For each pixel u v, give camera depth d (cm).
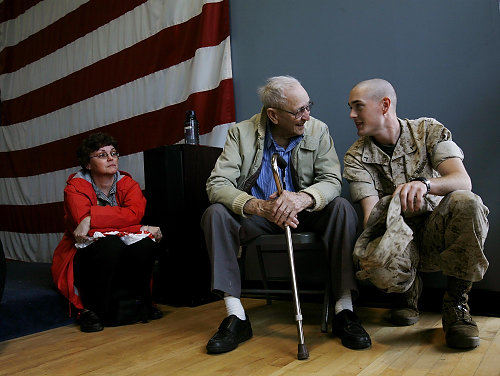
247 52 259
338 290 162
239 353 148
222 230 163
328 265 168
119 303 203
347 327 149
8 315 194
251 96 257
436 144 157
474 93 190
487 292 180
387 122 163
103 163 216
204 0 275
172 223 232
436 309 190
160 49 304
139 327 195
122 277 214
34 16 410
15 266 335
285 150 188
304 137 185
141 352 157
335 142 227
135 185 227
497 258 183
